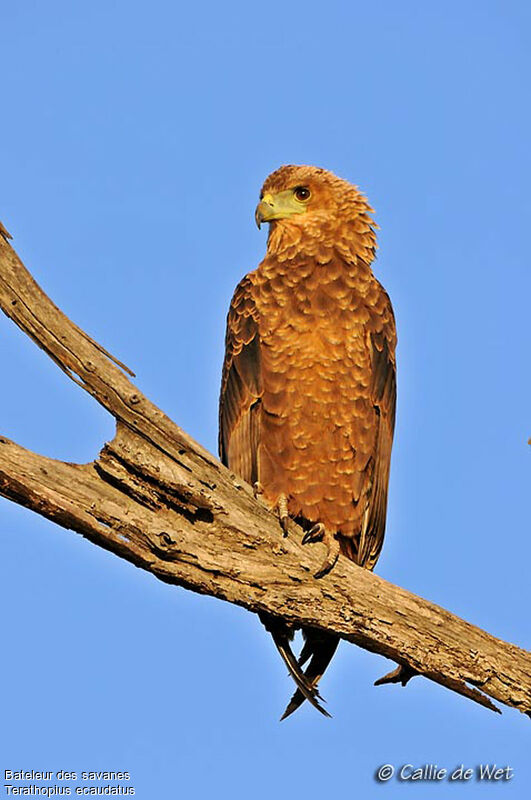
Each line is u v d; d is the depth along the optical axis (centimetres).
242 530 1034
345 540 1237
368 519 1234
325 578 1066
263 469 1205
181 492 998
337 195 1327
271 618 1130
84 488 967
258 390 1201
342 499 1207
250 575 1041
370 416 1208
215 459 1008
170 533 995
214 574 1034
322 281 1230
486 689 1095
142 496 991
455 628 1084
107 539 979
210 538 1030
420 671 1091
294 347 1192
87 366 947
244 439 1212
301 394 1189
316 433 1191
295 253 1282
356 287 1234
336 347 1193
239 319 1232
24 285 921
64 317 935
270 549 1049
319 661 1185
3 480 935
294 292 1216
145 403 965
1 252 909
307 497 1205
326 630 1080
